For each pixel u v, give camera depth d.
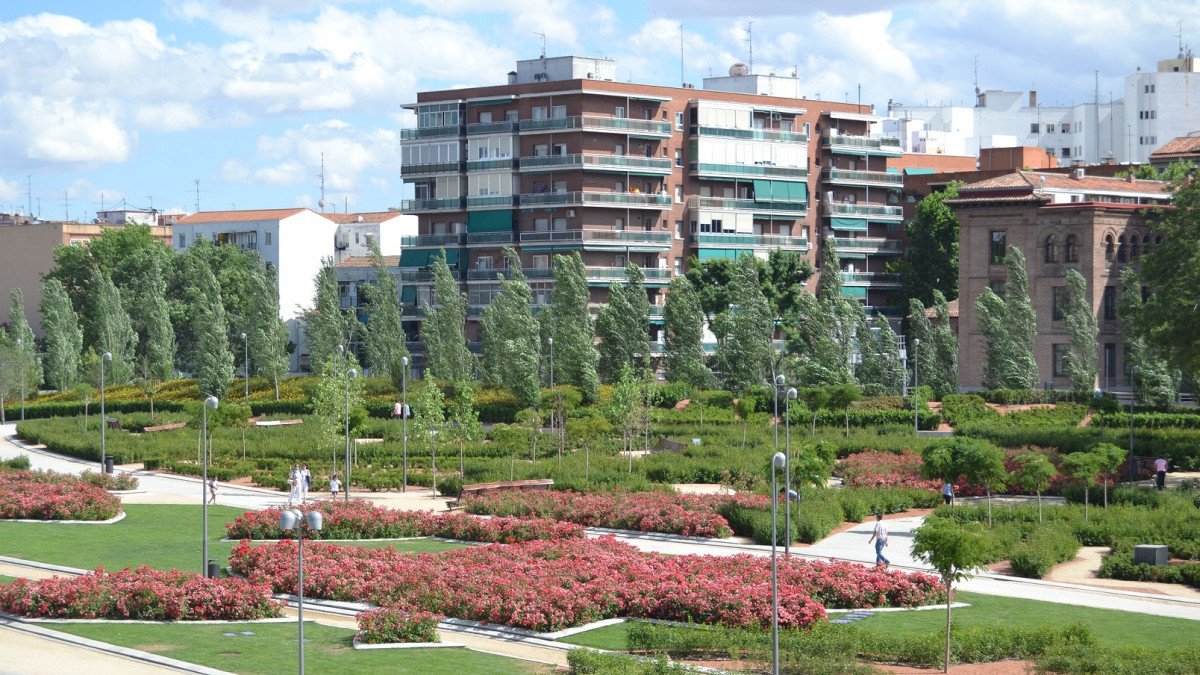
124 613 48.16
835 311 127.69
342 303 178.50
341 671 41.47
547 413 110.31
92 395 135.88
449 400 118.31
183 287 164.25
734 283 130.88
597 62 152.62
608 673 39.91
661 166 149.62
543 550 57.88
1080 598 54.56
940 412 107.38
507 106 151.12
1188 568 57.72
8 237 199.88
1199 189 88.56
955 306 152.50
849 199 166.00
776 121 159.75
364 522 67.00
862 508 73.00
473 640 46.91
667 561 55.22
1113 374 122.44
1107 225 122.31
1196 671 41.00
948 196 155.75
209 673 40.94
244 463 93.31
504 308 127.19
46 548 61.97
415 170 154.38
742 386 123.69
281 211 180.62
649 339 134.62
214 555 60.56
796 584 52.09
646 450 93.06
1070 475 79.44
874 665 43.12
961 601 53.34
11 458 102.62
